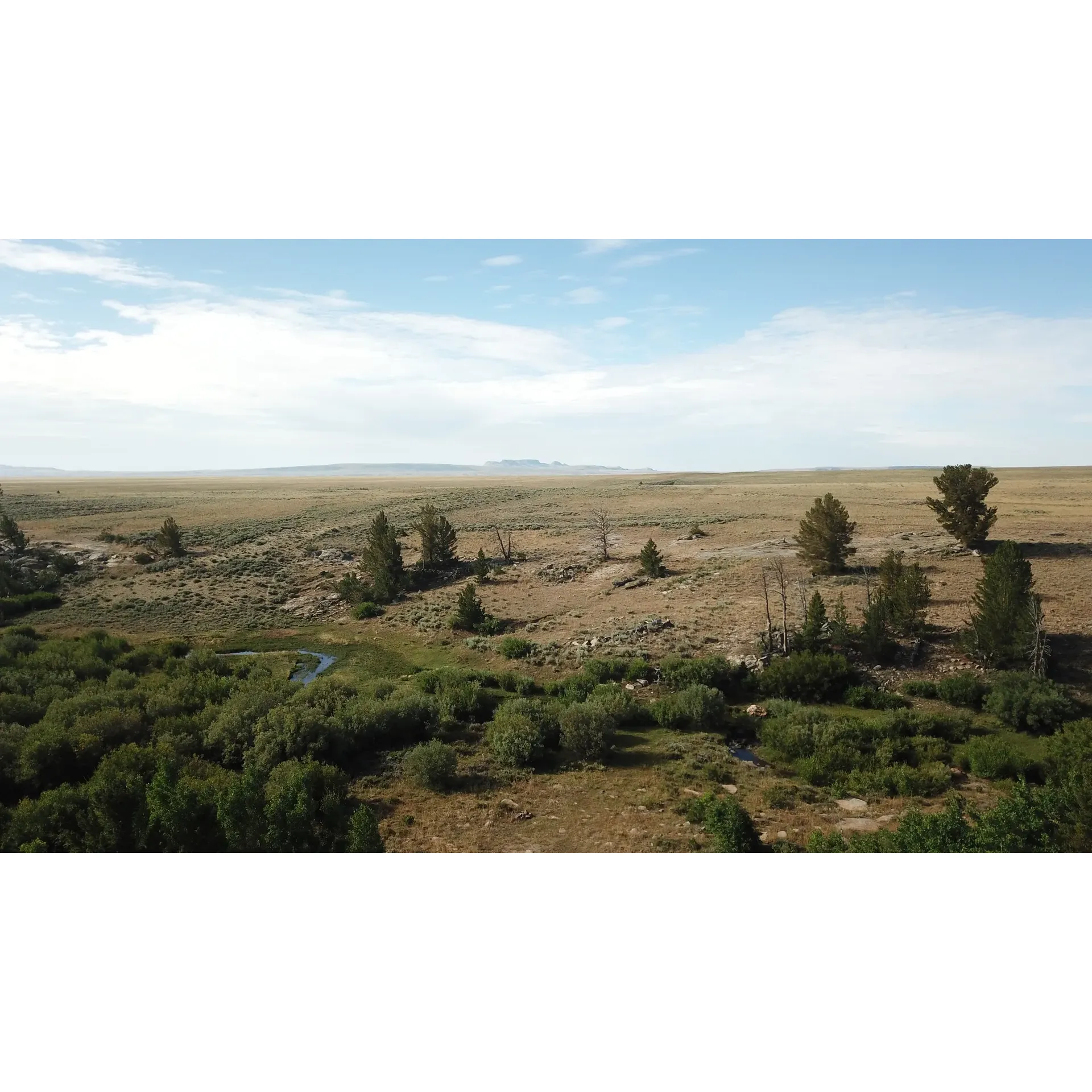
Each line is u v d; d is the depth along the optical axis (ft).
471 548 250.78
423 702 106.22
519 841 72.23
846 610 141.59
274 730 93.50
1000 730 97.14
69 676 124.16
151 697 109.81
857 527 235.20
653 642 138.10
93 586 219.20
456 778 88.22
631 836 71.92
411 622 175.52
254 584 219.20
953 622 129.49
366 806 76.07
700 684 111.24
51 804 71.15
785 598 145.07
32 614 191.72
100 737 90.43
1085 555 165.17
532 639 152.25
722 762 91.09
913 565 127.75
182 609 195.93
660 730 104.78
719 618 148.25
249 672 138.10
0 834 70.13
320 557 246.47
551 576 204.33
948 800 77.56
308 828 66.64
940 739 93.25
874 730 95.61
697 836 70.90
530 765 92.63
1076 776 63.46
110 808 68.13
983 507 177.06
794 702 108.47
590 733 93.66
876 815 75.31
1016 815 57.52
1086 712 97.86
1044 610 127.34
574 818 77.20
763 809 77.41
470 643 152.05
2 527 239.71
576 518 309.01
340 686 116.78
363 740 97.71
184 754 92.38
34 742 86.12
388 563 206.28
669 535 248.32
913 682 111.96
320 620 186.09
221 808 64.39
